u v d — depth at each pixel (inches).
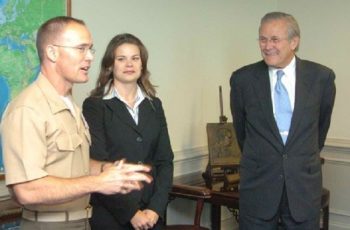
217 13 149.3
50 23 60.7
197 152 144.9
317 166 90.0
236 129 98.6
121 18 117.9
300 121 87.4
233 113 97.0
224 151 126.8
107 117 84.8
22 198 56.2
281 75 89.2
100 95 86.9
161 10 129.3
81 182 55.7
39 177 55.7
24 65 95.3
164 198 87.7
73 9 105.9
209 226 153.5
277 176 87.8
